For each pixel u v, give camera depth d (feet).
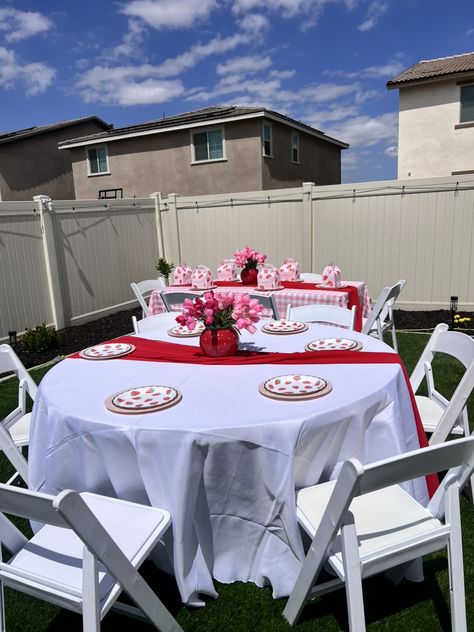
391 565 4.58
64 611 5.79
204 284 16.69
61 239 22.56
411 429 6.49
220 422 5.15
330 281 15.11
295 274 17.13
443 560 6.38
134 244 27.78
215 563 5.73
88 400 6.05
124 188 51.06
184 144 46.78
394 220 23.12
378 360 7.11
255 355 7.70
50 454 5.82
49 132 57.88
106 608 4.26
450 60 48.42
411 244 23.04
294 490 5.25
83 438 5.47
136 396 5.93
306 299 14.62
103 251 25.41
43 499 3.66
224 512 5.51
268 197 25.77
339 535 4.87
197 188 47.37
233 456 5.16
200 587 5.48
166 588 5.97
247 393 6.02
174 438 5.04
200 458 5.13
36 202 21.03
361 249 24.07
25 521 7.64
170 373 7.06
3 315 19.67
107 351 8.27
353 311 10.75
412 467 4.08
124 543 4.72
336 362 7.09
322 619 5.43
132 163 49.96
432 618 5.41
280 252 26.13
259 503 5.42
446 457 4.21
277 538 5.46
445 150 44.73
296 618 5.19
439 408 8.31
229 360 7.45
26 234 20.63
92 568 4.06
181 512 5.11
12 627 5.56
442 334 8.45
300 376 6.33
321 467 5.60
